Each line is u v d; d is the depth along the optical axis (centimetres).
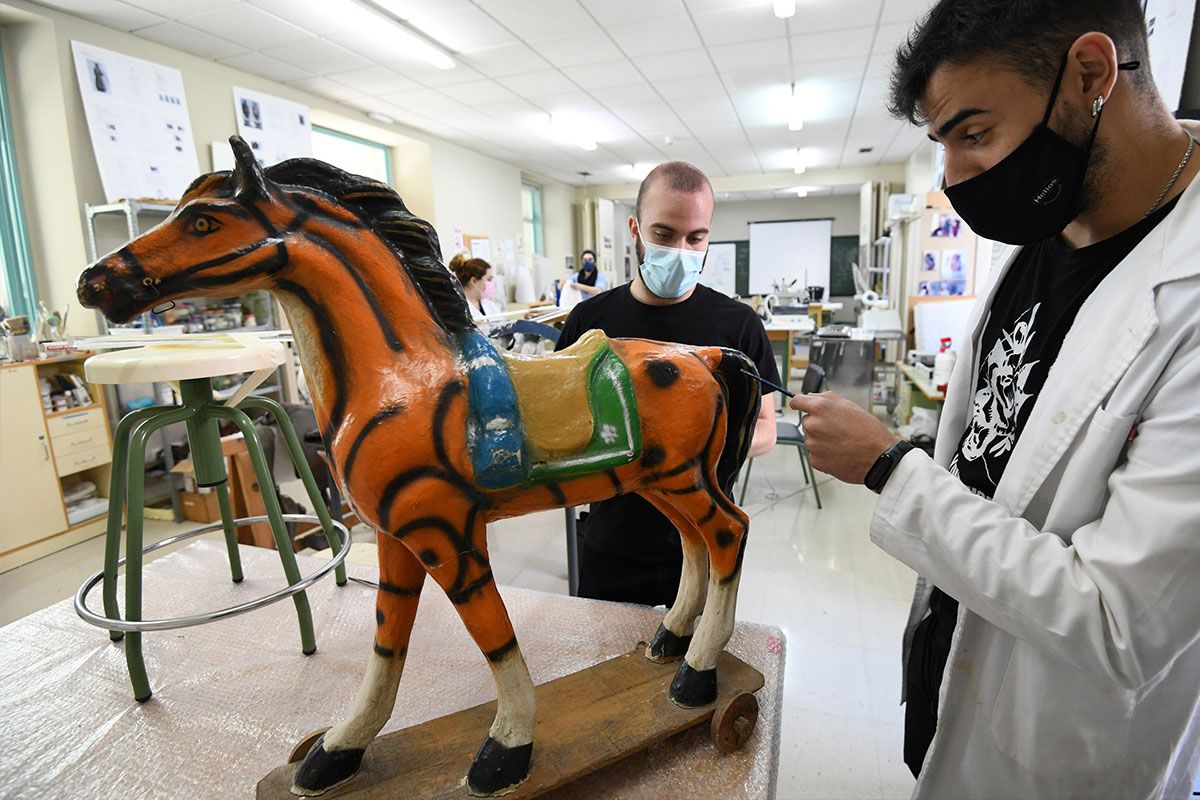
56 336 289
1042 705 69
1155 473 54
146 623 83
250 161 58
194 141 358
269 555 137
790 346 500
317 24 325
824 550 267
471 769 67
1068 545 63
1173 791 77
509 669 67
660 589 125
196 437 107
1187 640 55
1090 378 63
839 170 855
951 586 67
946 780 82
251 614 113
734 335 126
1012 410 77
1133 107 61
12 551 265
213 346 98
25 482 270
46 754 81
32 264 312
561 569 260
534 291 729
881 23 353
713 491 78
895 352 564
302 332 64
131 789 75
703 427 74
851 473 74
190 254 58
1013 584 61
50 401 283
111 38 315
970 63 62
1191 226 59
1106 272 69
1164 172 64
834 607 221
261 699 91
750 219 1127
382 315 63
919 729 95
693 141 648
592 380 70
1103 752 68
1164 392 56
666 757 75
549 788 66
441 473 62
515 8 325
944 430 94
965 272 433
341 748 68
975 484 81
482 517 66
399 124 545
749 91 475
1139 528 54
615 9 329
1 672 99
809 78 444
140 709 89
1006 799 76
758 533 287
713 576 79
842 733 161
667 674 84
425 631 106
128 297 57
